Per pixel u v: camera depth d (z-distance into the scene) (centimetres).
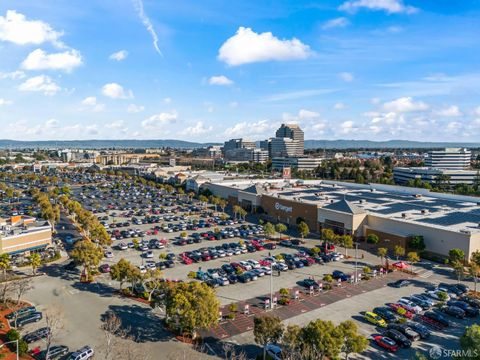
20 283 6688
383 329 5534
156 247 9831
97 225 10244
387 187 16562
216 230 11262
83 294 6719
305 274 7925
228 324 5672
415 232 9419
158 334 5328
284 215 13338
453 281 7531
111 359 4625
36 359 4700
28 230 8888
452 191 19975
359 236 10681
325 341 4238
